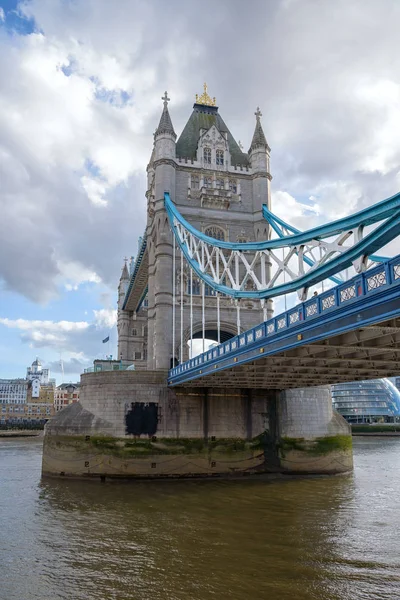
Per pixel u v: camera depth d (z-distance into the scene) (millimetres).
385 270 14844
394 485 35750
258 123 57594
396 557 19078
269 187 55531
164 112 54750
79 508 27891
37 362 187375
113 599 15234
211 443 40594
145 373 41094
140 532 22719
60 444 40688
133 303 84500
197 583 16469
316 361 26234
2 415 149375
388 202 19141
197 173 54531
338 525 23859
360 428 110188
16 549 20281
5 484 36812
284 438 42000
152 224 54375
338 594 15531
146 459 39469
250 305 51906
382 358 22781
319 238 24969
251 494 31984
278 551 19844
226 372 30234
